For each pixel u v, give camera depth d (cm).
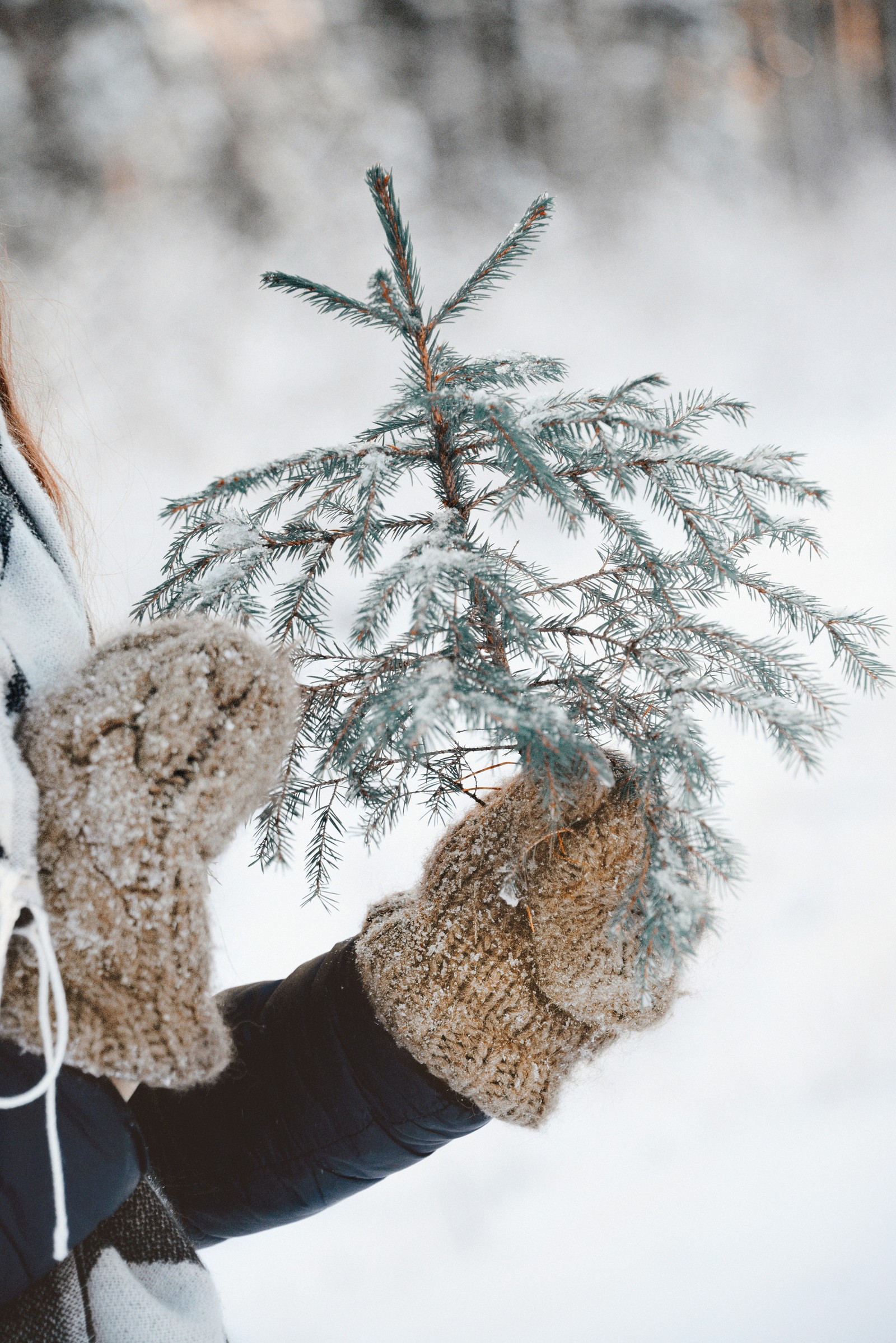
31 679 148
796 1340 205
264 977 332
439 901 154
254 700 145
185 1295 148
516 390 156
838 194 1825
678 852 148
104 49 1298
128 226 1265
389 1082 153
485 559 150
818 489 149
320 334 1235
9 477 153
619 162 1594
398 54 1548
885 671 154
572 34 1638
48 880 141
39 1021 140
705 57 1712
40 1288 144
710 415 155
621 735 152
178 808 142
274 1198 155
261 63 1410
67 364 176
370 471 153
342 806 159
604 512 154
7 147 1252
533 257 1477
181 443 1130
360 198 1409
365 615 147
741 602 545
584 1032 153
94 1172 142
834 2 1889
